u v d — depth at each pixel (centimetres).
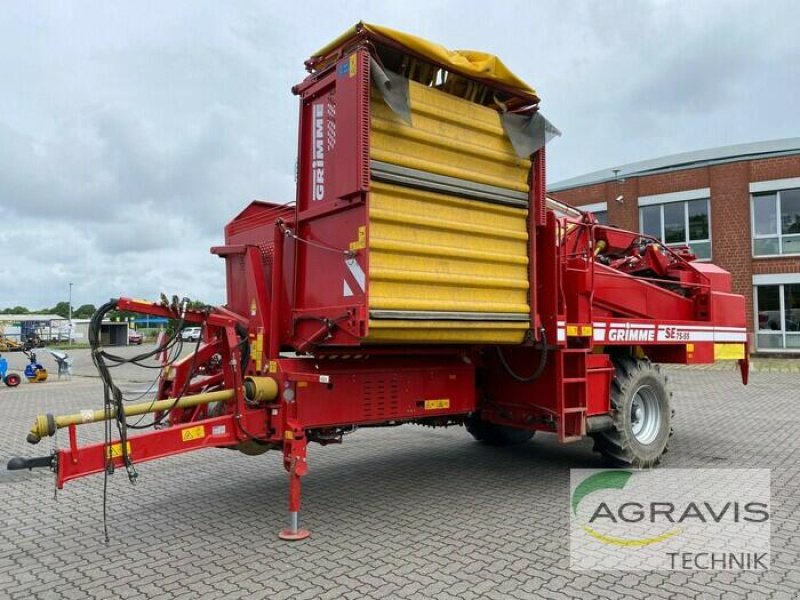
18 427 1043
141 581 409
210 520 535
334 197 479
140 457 462
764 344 2167
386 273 464
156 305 506
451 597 378
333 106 484
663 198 2338
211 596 384
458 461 746
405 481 655
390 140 473
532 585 395
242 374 547
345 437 905
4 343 2556
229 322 544
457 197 519
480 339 543
